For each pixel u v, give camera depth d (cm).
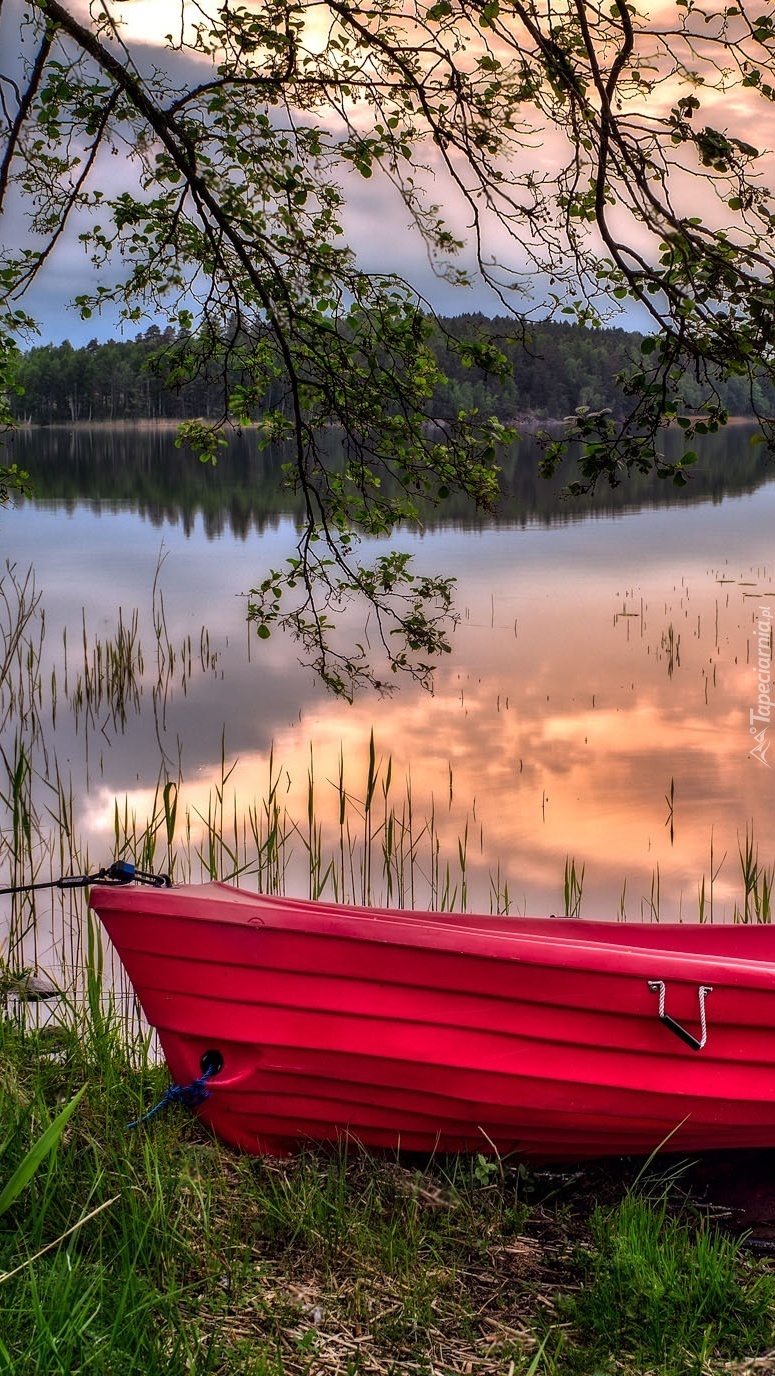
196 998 351
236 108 450
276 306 479
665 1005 349
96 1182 298
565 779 838
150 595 1620
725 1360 279
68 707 1041
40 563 1916
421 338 465
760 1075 362
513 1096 355
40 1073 391
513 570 1798
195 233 494
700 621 1408
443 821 755
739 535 2272
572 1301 294
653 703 1048
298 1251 309
